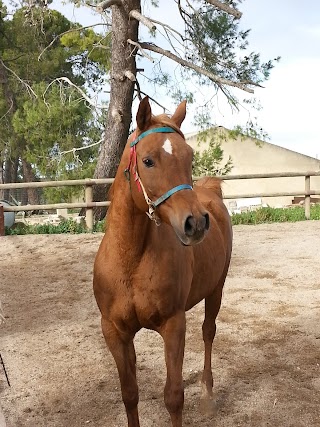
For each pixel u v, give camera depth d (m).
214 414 3.55
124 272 2.84
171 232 2.92
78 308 6.03
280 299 6.09
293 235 9.66
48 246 8.92
